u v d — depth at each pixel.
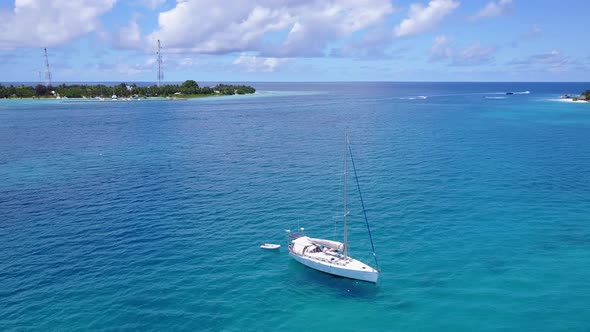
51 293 42.41
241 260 49.53
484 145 115.38
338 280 45.09
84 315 38.84
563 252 49.88
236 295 42.31
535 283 43.38
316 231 57.47
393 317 38.59
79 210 65.62
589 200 67.25
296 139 131.00
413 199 69.06
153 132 146.50
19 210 65.62
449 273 45.69
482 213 62.31
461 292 42.09
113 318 38.44
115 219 61.84
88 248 52.41
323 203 68.44
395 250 51.31
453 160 96.62
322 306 40.50
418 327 37.09
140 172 89.12
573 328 36.50
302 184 79.25
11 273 46.31
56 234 56.53
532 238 53.66
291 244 50.84
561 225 57.47
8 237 55.53
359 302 41.03
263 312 39.59
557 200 67.44
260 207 66.88
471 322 37.53
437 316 38.50
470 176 82.12
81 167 93.62
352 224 59.59
